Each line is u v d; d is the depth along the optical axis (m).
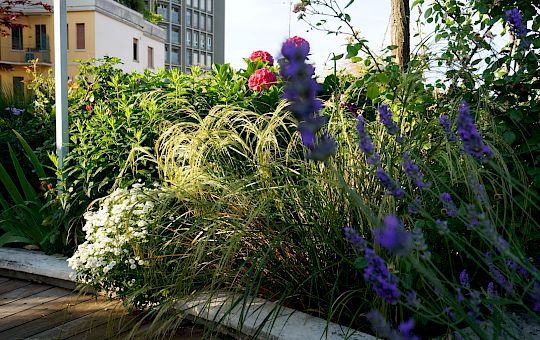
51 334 2.63
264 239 2.62
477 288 2.43
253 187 2.68
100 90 4.20
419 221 2.04
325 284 2.43
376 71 2.88
